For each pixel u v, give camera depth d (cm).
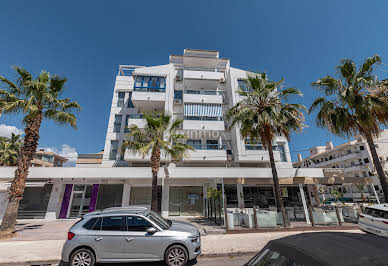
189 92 2230
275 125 1099
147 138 1193
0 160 2519
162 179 1541
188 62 2511
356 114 1009
